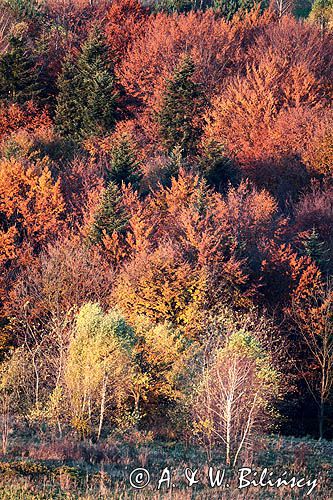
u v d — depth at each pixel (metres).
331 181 109.25
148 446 43.72
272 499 34.78
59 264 71.88
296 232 91.00
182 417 47.12
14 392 48.25
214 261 72.25
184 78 125.88
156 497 32.38
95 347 43.44
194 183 93.62
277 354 61.81
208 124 123.50
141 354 51.78
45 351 52.44
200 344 56.50
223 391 42.44
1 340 65.50
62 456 37.56
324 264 81.94
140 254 70.75
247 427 41.06
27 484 31.73
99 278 70.69
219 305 62.34
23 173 93.50
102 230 83.06
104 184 102.25
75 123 126.12
